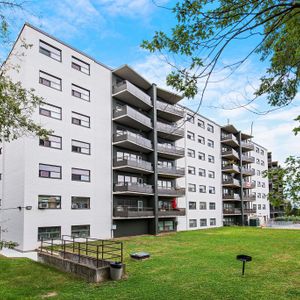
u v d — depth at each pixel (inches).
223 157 1989.4
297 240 1011.3
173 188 1424.7
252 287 404.2
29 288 410.9
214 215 1807.3
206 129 1841.8
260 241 983.6
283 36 187.0
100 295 371.6
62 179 951.0
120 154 1194.0
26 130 488.4
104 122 1133.7
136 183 1151.0
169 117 1457.9
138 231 1229.1
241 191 2042.3
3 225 927.0
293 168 213.8
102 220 1067.3
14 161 904.9
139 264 573.0
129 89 1149.7
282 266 552.1
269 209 2664.9
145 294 372.5
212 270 516.1
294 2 150.7
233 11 157.5
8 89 431.2
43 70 941.2
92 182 1050.7
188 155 1632.6
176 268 534.6
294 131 211.0
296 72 196.4
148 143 1258.0
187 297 358.9
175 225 1445.6
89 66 1104.2
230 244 899.4
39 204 875.4
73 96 1027.9
